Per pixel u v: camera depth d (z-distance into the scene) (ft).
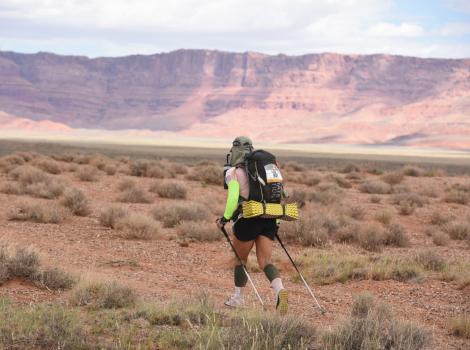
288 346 21.08
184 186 96.94
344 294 37.06
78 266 41.50
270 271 27.02
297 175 157.69
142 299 29.60
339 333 22.29
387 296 37.19
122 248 50.88
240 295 29.84
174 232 61.52
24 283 32.91
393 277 42.83
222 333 22.71
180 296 31.86
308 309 31.50
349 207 85.25
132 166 139.64
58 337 21.75
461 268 46.70
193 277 40.86
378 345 21.08
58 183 93.30
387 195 121.19
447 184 161.07
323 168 236.02
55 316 24.03
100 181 114.11
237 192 26.30
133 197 86.99
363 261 46.78
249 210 26.12
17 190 85.97
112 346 21.47
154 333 23.49
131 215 59.16
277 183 26.61
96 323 24.68
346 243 61.11
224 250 52.90
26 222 61.46
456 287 40.19
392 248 59.72
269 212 26.20
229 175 26.81
